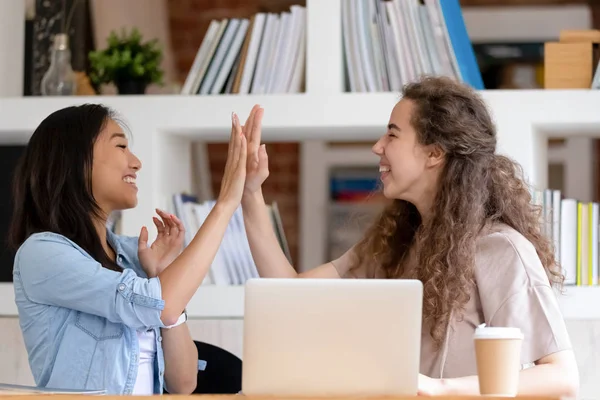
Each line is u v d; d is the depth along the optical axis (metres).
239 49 4.20
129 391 3.01
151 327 3.13
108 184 3.15
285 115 4.06
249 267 4.11
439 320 3.04
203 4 7.14
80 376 2.98
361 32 4.10
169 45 7.07
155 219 3.43
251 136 3.48
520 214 3.19
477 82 4.05
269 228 3.52
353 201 7.45
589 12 7.23
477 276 3.03
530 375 2.74
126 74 4.39
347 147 7.47
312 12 4.08
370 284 2.38
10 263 4.26
